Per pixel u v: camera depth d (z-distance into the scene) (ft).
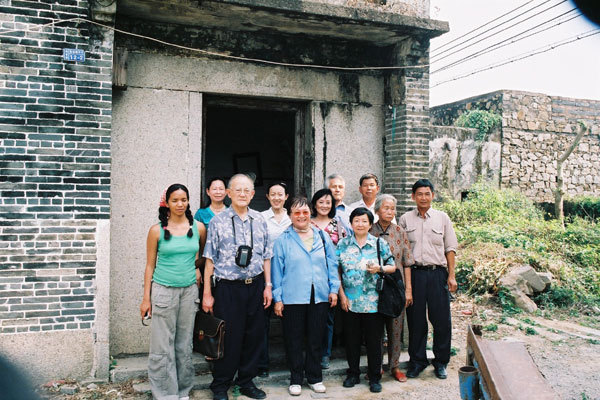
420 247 16.19
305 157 19.75
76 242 14.44
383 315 14.70
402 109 19.11
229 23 17.16
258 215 14.65
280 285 14.79
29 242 14.03
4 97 13.80
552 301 26.55
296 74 18.92
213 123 31.27
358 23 17.11
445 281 16.26
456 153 50.75
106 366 14.78
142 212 16.90
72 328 14.42
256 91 18.34
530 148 54.24
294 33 18.33
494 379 8.04
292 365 14.69
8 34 13.82
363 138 19.94
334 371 16.24
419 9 19.31
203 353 13.57
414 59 19.03
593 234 38.52
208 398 14.39
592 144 57.21
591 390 15.69
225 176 31.60
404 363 17.02
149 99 17.02
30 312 14.05
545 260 29.22
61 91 14.32
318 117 19.30
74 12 14.35
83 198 14.52
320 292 14.70
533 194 54.34
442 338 16.15
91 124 14.57
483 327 22.40
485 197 45.62
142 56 16.90
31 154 14.05
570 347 19.98
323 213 16.16
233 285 13.85
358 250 15.11
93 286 14.60
